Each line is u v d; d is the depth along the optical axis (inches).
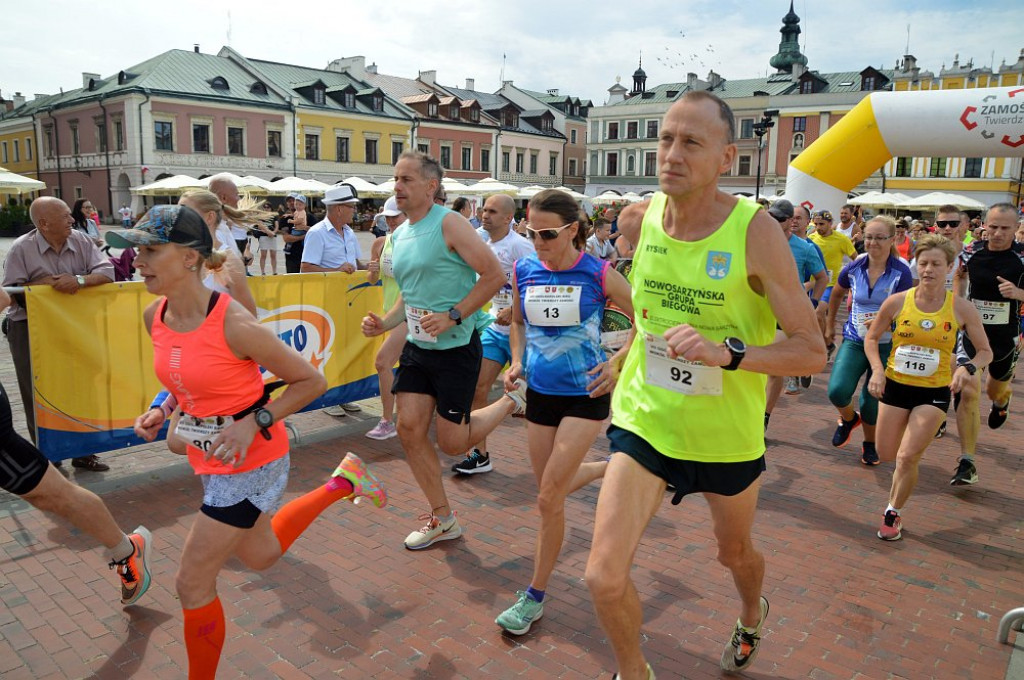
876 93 491.5
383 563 154.3
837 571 157.6
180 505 179.3
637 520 94.5
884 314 180.1
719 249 92.1
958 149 472.4
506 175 2501.2
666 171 90.3
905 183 2057.1
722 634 131.3
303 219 456.1
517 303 146.4
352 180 1374.3
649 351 99.9
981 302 231.6
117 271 247.9
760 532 177.0
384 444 231.5
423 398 157.8
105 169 1863.9
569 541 168.2
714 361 86.0
